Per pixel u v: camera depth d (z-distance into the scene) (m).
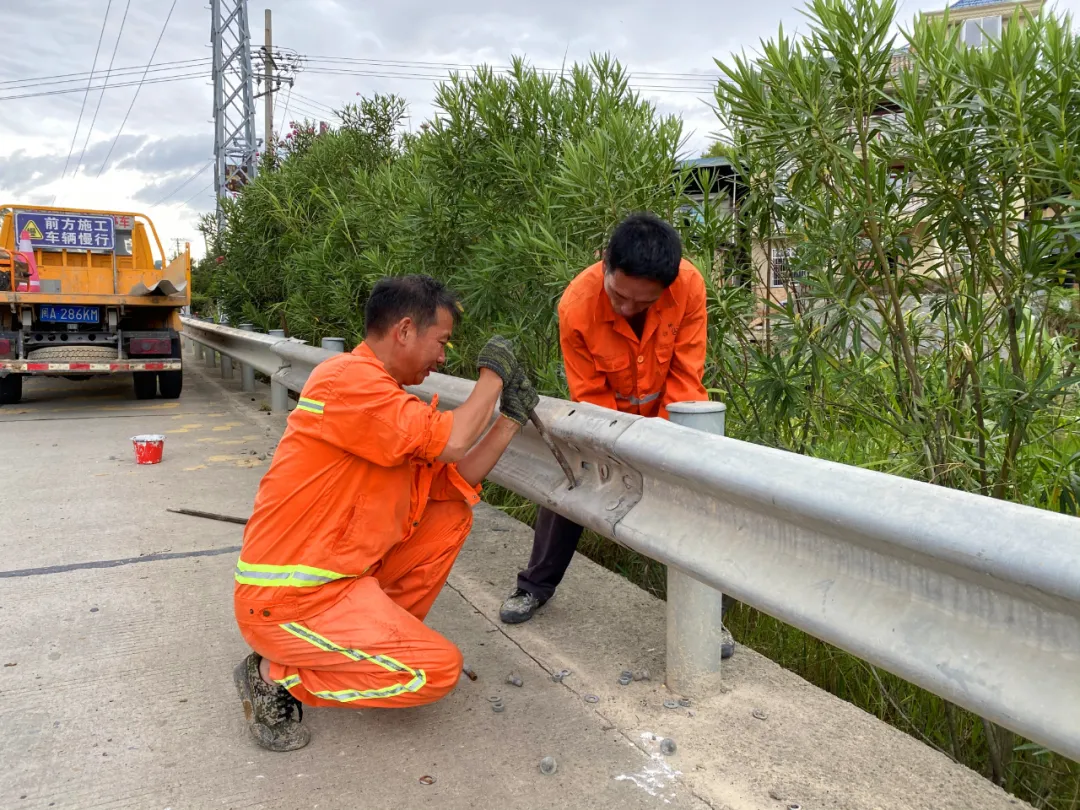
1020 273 2.76
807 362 3.33
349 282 7.11
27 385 12.57
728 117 3.40
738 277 3.80
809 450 3.62
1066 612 1.31
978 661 1.43
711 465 2.03
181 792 2.13
